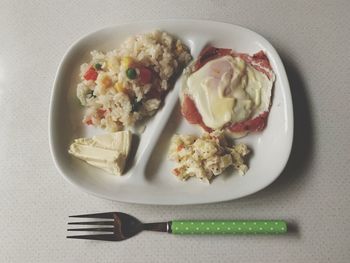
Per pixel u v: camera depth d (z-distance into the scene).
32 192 0.27
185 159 0.26
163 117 0.28
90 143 0.27
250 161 0.27
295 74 0.30
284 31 0.31
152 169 0.27
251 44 0.29
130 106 0.27
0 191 0.27
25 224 0.26
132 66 0.27
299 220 0.26
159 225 0.26
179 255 0.25
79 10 0.32
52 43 0.31
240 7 0.32
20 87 0.30
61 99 0.28
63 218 0.26
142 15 0.32
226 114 0.27
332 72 0.30
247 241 0.26
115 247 0.26
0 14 0.32
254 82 0.28
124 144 0.27
